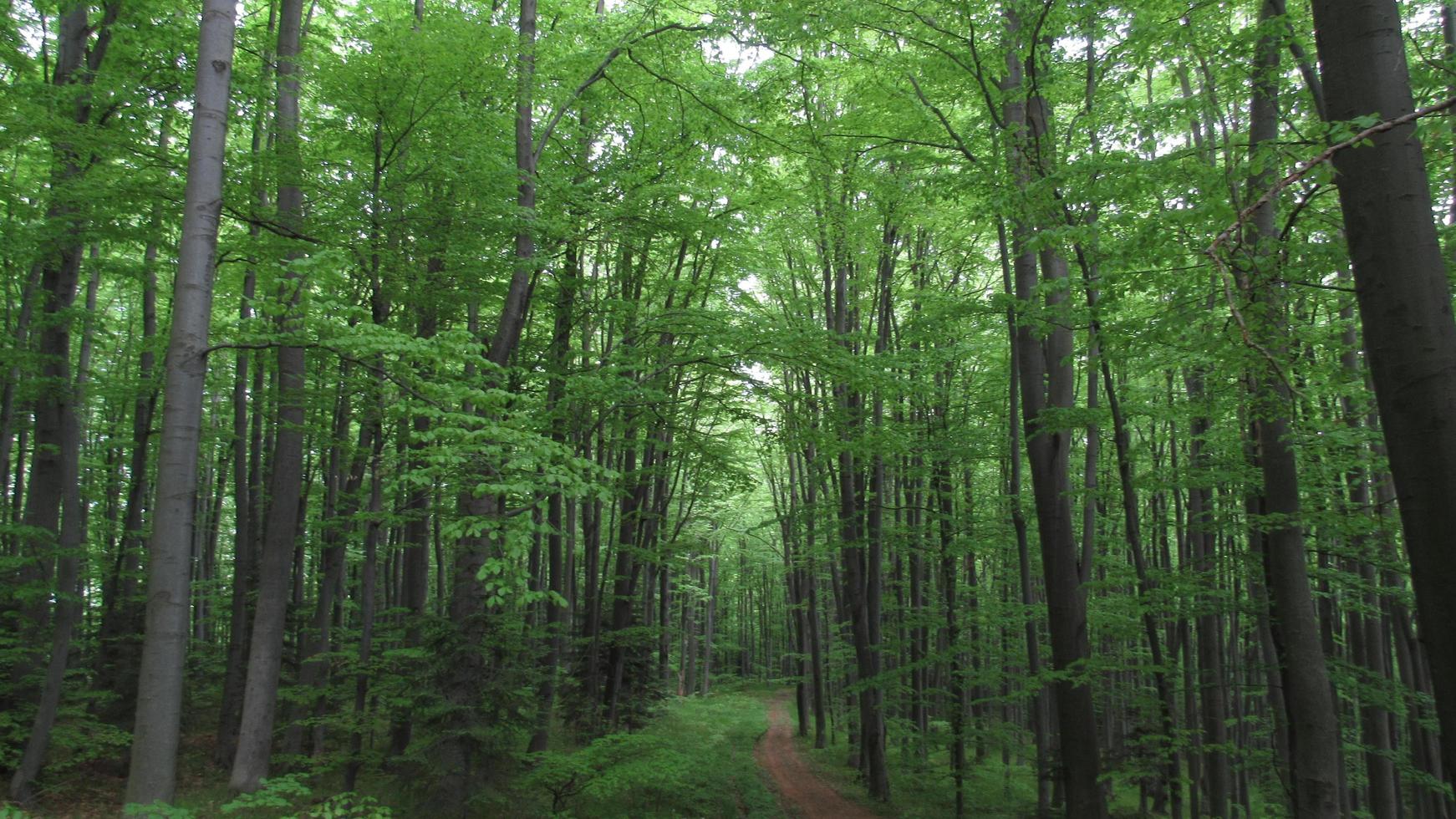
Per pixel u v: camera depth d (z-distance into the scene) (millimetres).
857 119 13383
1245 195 6996
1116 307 7965
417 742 10609
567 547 20078
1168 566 15508
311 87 11422
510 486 7047
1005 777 18594
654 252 17938
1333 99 4258
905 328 16391
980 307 12039
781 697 42156
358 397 11828
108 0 10703
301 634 17219
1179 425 15578
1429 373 3775
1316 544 11438
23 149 11227
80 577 13953
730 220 14023
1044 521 11430
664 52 12672
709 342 12359
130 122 10547
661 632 18266
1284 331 7289
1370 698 10109
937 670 23047
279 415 12234
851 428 14828
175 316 6410
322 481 20219
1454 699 3643
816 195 14742
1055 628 11242
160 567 6191
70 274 11695
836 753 22359
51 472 12180
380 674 12523
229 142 12406
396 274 10992
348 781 11875
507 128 12297
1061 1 8984
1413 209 3910
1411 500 3818
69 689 13883
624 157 14188
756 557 40594
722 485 21141
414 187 12055
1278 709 12070
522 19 12062
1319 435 8500
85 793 12406
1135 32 8234
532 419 10602
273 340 6797
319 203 10969
